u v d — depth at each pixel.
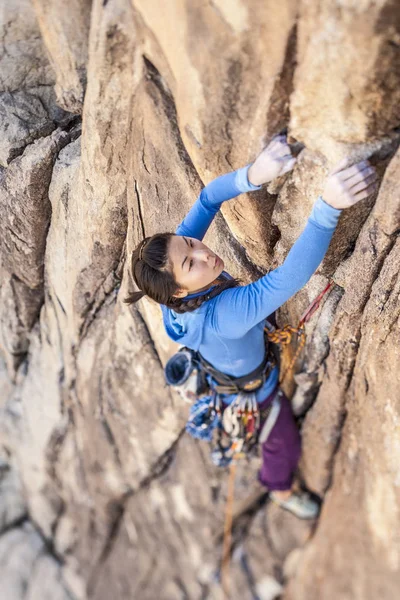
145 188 2.48
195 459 3.96
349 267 2.35
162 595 5.06
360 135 1.85
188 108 2.03
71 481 4.82
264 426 2.88
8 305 3.55
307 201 2.14
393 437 2.83
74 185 2.62
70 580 5.57
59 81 2.46
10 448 5.10
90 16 2.23
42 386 4.11
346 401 3.04
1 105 2.56
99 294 3.12
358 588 3.86
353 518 3.59
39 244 3.00
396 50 1.59
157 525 4.67
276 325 2.74
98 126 2.34
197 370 2.60
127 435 3.94
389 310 2.33
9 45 2.46
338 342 2.67
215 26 1.77
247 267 2.53
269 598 4.65
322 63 1.70
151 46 2.03
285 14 1.65
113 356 3.42
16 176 2.68
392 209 2.00
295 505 3.99
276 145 1.96
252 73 1.83
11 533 5.71
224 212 2.37
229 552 4.64
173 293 1.99
